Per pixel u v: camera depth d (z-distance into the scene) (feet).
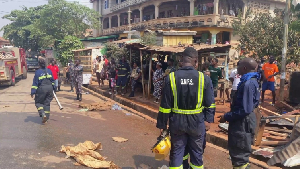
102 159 16.02
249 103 12.05
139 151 18.06
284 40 29.50
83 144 17.58
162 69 35.65
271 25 42.83
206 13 78.95
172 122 11.75
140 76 40.60
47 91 23.41
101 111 30.89
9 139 19.06
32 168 14.52
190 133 11.67
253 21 44.88
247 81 12.34
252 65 12.69
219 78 30.48
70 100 38.22
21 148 17.39
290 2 31.27
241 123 12.50
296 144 15.10
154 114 28.78
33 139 19.30
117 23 126.11
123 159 16.60
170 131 11.98
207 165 16.22
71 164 15.29
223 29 73.87
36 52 130.31
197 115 11.66
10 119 24.97
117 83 40.93
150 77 36.63
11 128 21.89
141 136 21.49
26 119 25.21
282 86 29.68
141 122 26.21
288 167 15.06
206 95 11.78
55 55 85.56
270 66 30.83
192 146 12.05
